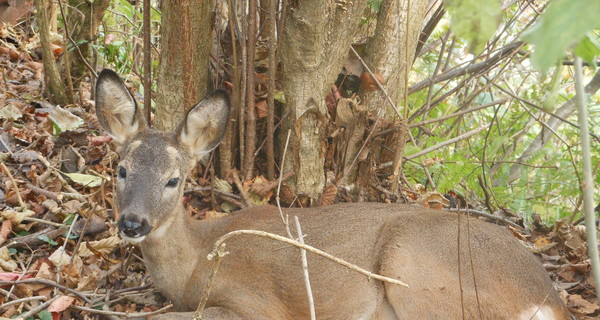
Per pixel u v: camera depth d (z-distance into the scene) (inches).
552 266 103.3
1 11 126.2
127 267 96.4
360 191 107.4
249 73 101.7
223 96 94.0
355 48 109.7
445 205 111.8
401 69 108.4
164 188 90.4
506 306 89.0
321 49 100.7
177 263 92.2
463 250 90.9
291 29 99.9
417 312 89.5
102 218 100.0
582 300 98.2
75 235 98.3
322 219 94.5
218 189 104.3
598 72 128.2
